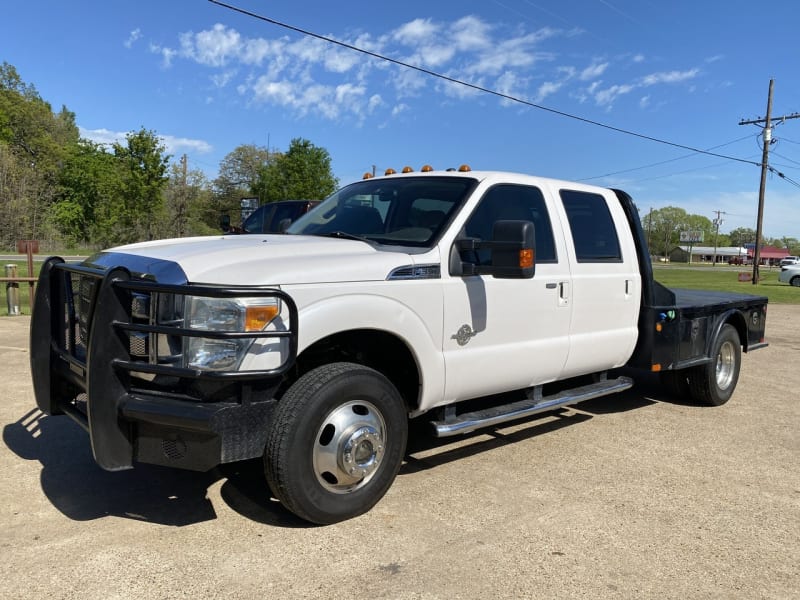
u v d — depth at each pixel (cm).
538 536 371
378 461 387
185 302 338
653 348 596
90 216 5844
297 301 357
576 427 600
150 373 342
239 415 340
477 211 462
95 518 380
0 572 315
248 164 7625
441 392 433
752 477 479
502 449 528
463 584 316
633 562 344
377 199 498
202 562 329
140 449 347
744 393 769
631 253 588
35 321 423
